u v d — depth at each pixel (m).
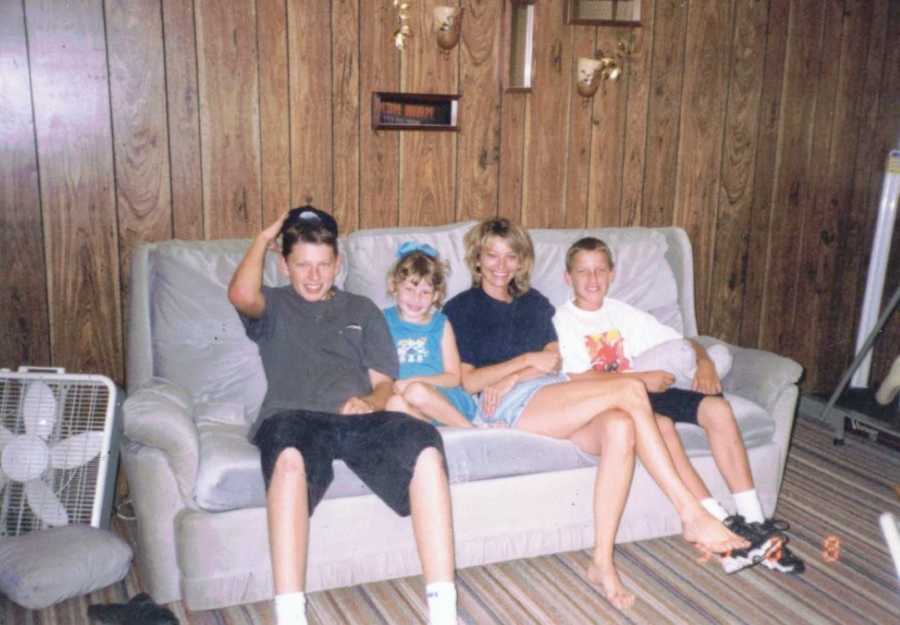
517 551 2.15
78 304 2.46
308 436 1.84
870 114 3.41
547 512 2.14
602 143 3.01
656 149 3.10
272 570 1.77
